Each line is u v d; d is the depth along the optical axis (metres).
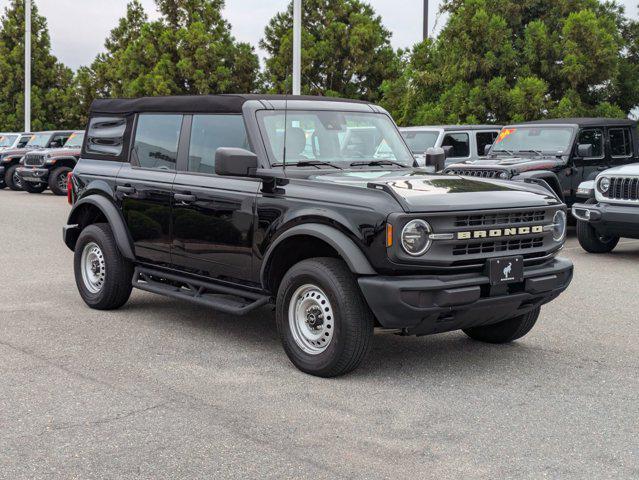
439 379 5.71
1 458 4.23
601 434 4.66
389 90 22.78
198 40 30.98
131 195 7.32
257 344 6.65
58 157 23.64
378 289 5.25
